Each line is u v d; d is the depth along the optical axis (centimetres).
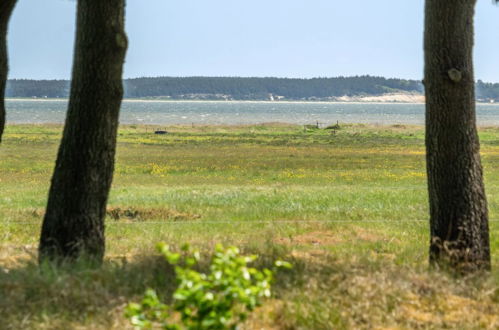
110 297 1831
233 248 1194
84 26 2361
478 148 2461
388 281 2009
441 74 2411
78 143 2372
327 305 1805
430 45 2433
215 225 4053
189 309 1195
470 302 1950
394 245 3350
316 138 18062
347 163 10506
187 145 14675
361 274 2075
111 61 2364
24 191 6209
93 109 2362
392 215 4525
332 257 2473
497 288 2070
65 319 1670
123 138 17000
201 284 1154
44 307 1730
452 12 2397
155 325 1587
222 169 9494
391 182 7744
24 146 13538
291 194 5800
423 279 2083
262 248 2755
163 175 8688
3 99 2511
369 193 5919
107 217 4459
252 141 16425
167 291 1905
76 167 2372
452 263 2369
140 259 2406
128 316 1228
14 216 4362
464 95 2419
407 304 1898
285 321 1708
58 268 2108
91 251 2377
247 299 1162
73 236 2362
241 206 4975
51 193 2406
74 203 2369
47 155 11462
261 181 7956
